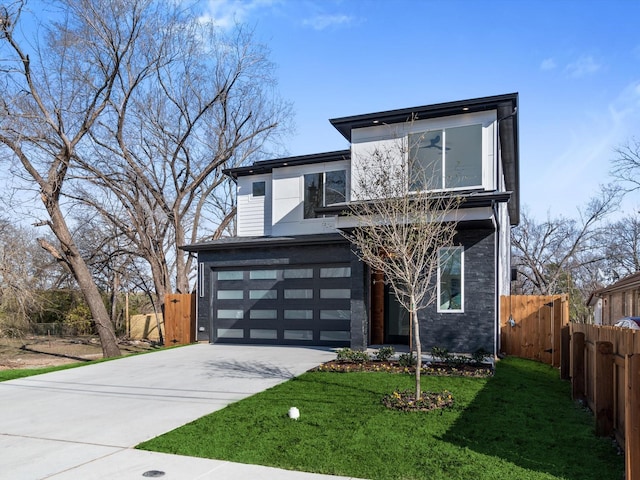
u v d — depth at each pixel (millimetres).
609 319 26000
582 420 7371
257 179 19328
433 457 5766
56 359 19922
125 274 28547
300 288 16172
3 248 20297
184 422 7555
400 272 8742
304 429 6914
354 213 11445
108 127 22625
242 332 17000
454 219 11266
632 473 4688
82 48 18781
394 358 12492
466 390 9039
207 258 17625
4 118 17250
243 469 5605
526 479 5121
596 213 37156
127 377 11398
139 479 5379
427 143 13945
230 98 26062
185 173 26094
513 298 14234
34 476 5504
